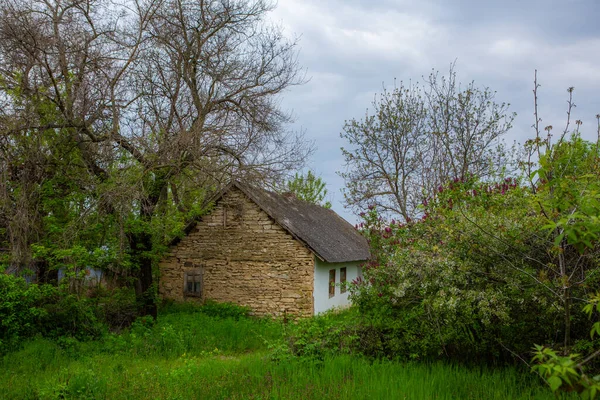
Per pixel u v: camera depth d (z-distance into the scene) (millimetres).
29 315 13383
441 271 9562
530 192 9422
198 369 10477
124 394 8773
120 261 16141
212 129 17031
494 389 8172
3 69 15023
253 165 17547
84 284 17641
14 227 14945
